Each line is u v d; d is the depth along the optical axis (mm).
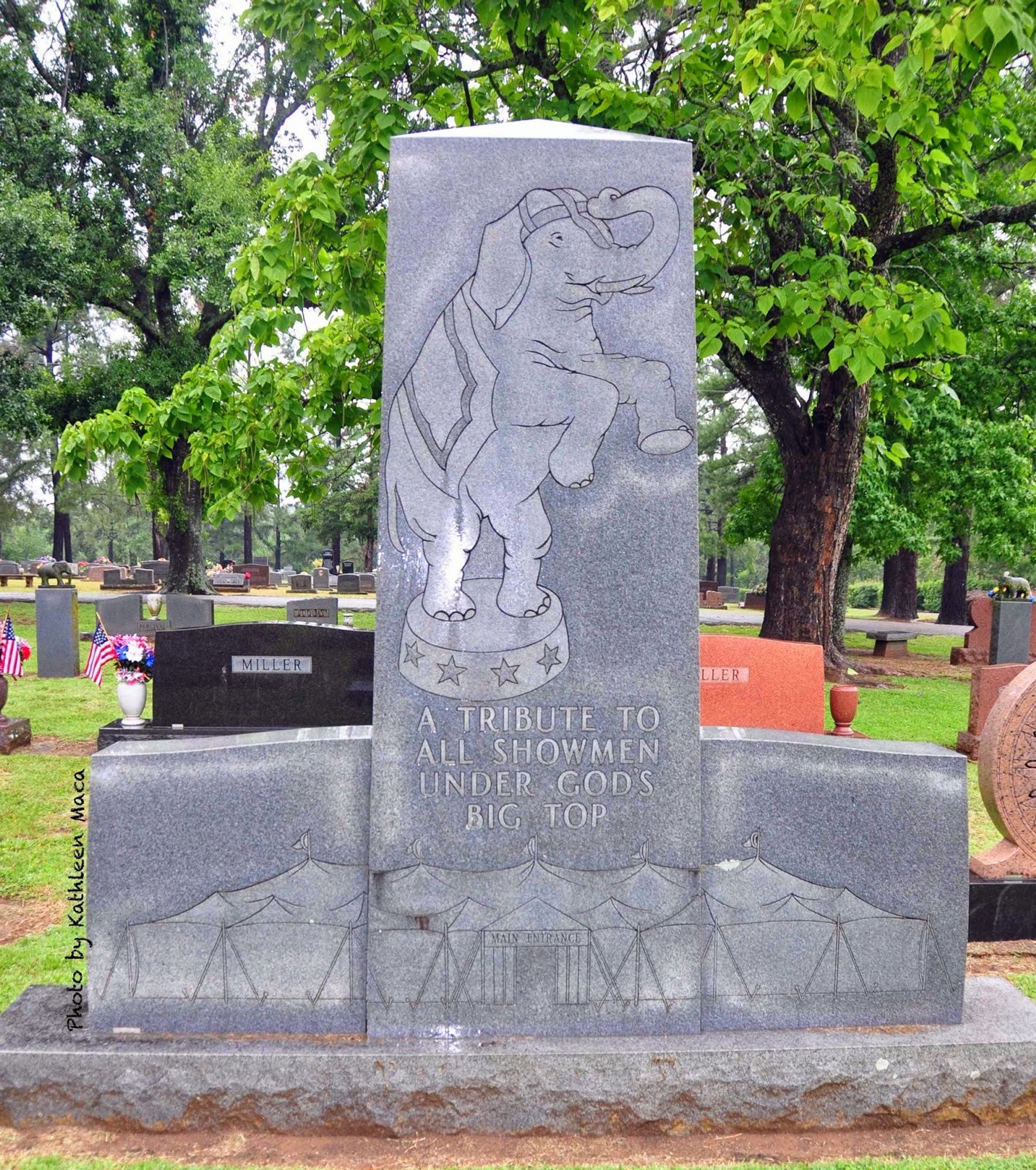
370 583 39188
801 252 8156
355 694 8484
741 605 41250
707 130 8453
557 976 3535
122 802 3494
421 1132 3312
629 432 3596
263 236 8047
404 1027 3504
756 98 7676
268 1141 3283
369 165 7773
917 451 18062
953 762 3689
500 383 3572
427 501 3553
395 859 3498
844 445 13523
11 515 51188
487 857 3521
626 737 3566
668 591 3588
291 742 3539
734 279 9844
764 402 13797
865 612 43062
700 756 3590
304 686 8477
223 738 3695
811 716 7836
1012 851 5410
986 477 18109
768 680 7816
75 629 13992
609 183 3592
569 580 3568
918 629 27594
